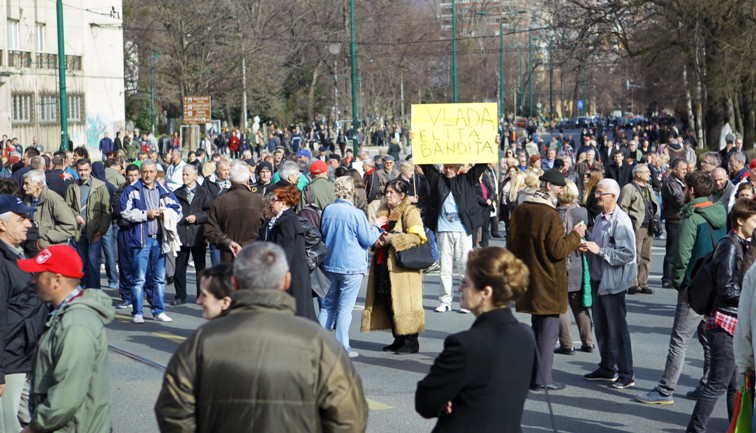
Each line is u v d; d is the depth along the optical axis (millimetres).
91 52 64688
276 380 4422
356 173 17844
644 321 13891
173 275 15430
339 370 4531
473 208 14344
